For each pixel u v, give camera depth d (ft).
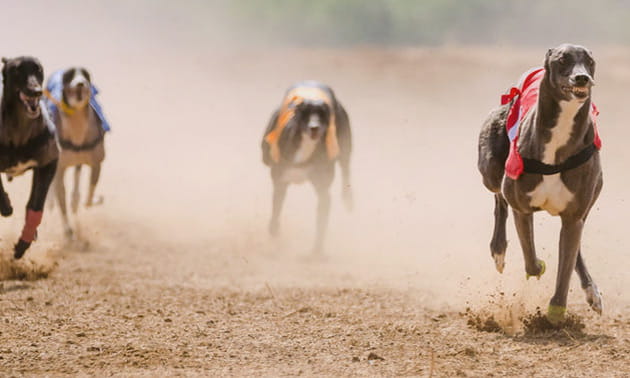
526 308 55.47
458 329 52.54
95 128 81.41
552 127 47.01
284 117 80.64
